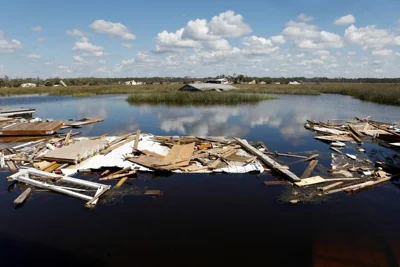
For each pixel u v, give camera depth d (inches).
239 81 4116.6
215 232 234.4
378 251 210.1
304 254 206.7
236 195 304.8
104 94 2018.9
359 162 411.8
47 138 576.4
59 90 2178.9
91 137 569.9
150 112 1021.2
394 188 322.0
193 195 305.3
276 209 274.2
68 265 195.6
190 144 479.8
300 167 391.2
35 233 234.8
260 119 849.5
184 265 194.5
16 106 1248.2
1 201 293.9
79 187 322.0
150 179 349.7
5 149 461.7
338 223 249.0
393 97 1280.8
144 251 209.9
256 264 195.9
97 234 232.5
